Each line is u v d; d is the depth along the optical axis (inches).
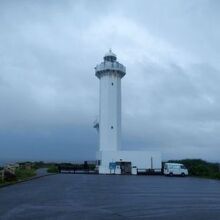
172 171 2171.5
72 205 629.6
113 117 2509.8
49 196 781.9
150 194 883.4
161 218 502.9
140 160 2327.8
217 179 1860.2
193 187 1173.7
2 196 773.9
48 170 2409.0
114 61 2608.3
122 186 1153.4
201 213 560.1
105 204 656.4
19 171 1573.6
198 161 2486.5
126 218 498.3
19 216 498.9
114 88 2539.4
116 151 2348.7
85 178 1654.8
